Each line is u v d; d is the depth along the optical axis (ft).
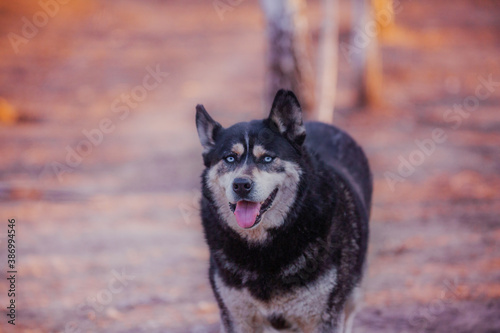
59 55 82.28
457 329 19.27
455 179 38.75
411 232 29.73
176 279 25.14
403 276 24.29
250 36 100.27
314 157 16.29
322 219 14.87
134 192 38.68
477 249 26.78
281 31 33.24
